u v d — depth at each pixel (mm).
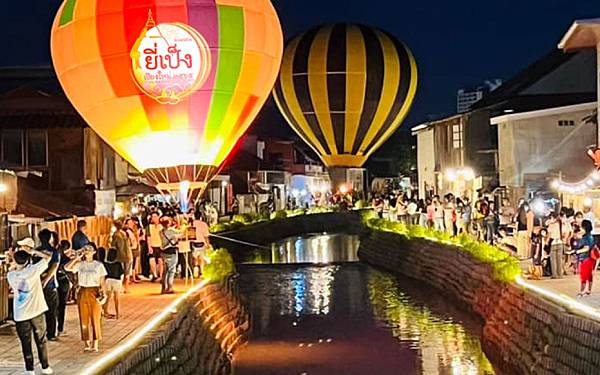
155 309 20266
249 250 47750
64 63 21500
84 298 15461
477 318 25875
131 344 14578
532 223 27797
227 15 21062
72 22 21062
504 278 23328
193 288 21812
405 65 50125
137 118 21203
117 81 20766
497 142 46625
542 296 19281
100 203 35906
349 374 19688
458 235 34250
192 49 20672
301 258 44844
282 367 20531
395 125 51719
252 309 28984
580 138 39094
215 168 22734
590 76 47188
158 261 26016
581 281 19734
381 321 26391
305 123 51406
